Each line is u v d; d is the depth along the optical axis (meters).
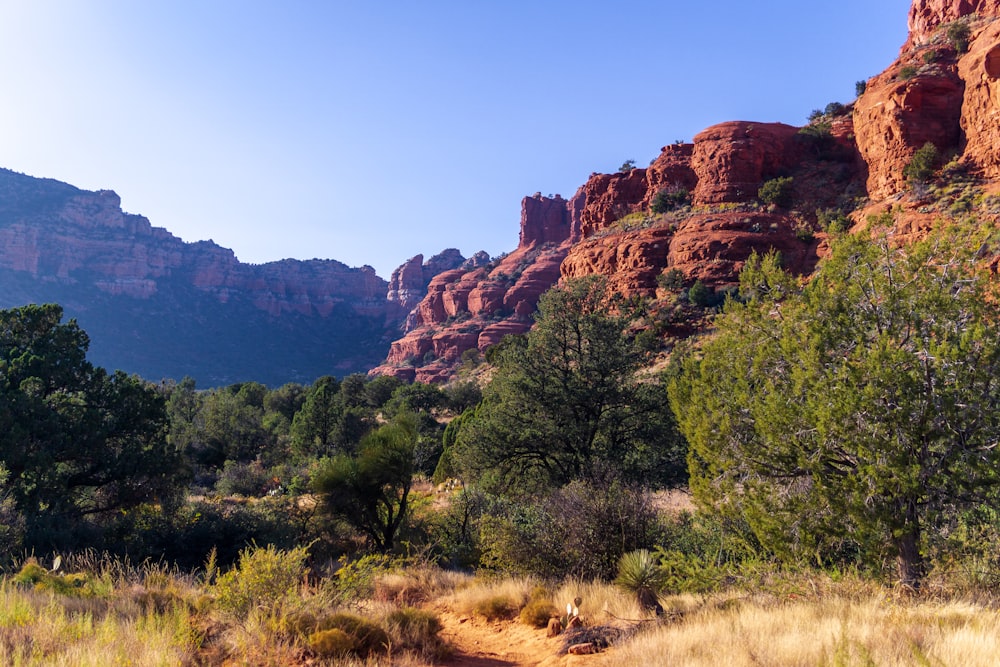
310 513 20.95
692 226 85.50
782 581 9.48
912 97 73.75
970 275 9.07
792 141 96.75
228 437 57.75
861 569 10.43
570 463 21.70
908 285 9.23
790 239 78.56
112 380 26.56
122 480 23.98
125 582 9.76
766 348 10.31
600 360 22.31
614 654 7.59
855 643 5.19
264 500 24.70
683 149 105.06
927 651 5.41
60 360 25.28
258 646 7.11
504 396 23.22
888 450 8.27
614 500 13.11
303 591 8.83
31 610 7.08
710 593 10.15
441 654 8.44
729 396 10.70
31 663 5.26
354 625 7.95
